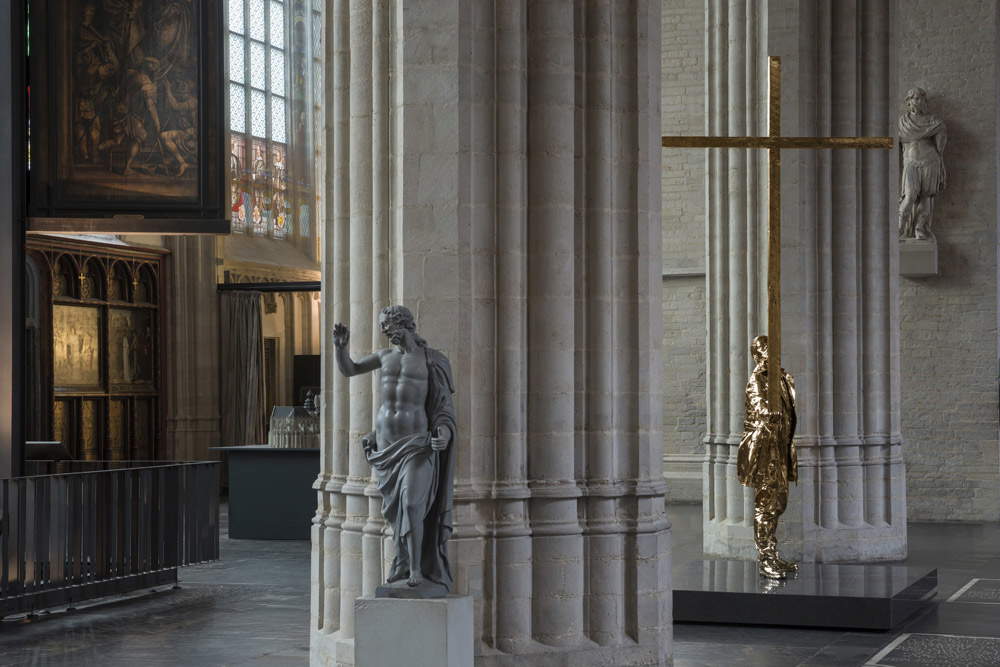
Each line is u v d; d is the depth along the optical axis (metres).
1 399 14.60
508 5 9.25
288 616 12.20
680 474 23.91
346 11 9.66
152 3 14.58
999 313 21.00
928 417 21.17
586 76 9.54
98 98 14.62
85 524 12.77
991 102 20.84
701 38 24.14
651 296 9.66
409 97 9.11
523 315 9.33
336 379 9.77
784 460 12.60
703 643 10.75
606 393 9.50
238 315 27.25
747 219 15.95
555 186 9.36
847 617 11.30
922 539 18.59
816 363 16.11
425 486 8.30
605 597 9.41
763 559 12.56
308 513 18.53
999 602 12.86
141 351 26.03
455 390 9.04
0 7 14.44
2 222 14.45
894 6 16.47
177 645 10.83
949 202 21.05
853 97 16.27
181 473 14.05
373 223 9.41
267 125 29.78
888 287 16.53
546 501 9.30
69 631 11.46
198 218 14.62
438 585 8.36
